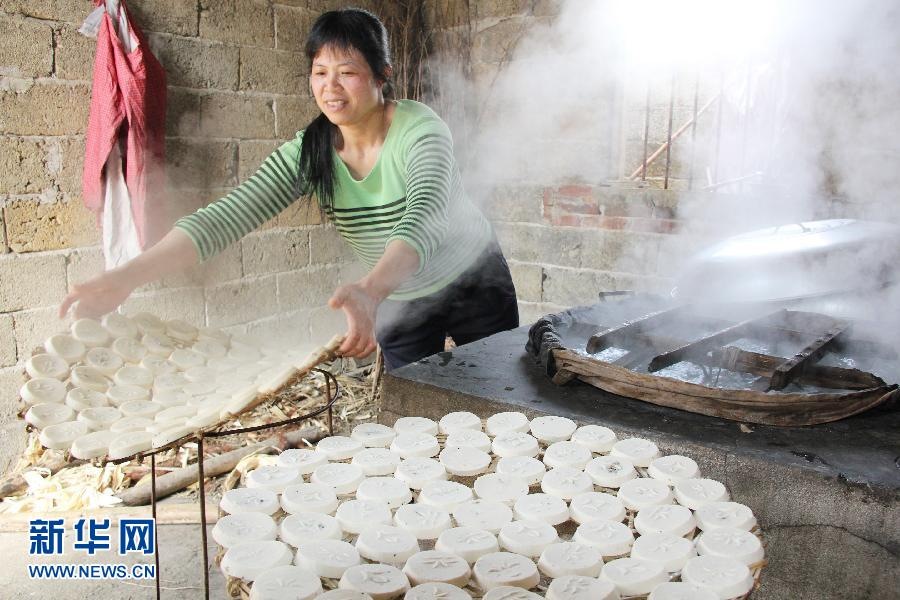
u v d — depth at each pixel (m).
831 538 1.40
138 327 1.73
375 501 1.30
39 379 1.46
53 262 2.98
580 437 1.55
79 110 2.99
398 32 4.20
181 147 3.38
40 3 2.81
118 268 1.68
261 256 3.79
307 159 1.99
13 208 2.84
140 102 2.92
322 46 1.78
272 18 3.67
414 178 1.81
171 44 3.26
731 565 1.10
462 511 1.27
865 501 1.35
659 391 1.71
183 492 2.76
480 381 1.93
